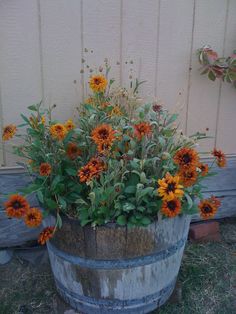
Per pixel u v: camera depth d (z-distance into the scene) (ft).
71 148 4.33
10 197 3.65
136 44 5.22
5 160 5.26
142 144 4.02
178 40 5.34
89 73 5.18
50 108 4.88
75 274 4.15
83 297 4.29
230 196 6.32
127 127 4.14
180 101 5.61
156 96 5.50
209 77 5.38
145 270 4.07
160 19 5.19
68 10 4.88
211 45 5.49
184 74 5.51
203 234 6.07
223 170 6.13
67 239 3.97
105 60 5.16
